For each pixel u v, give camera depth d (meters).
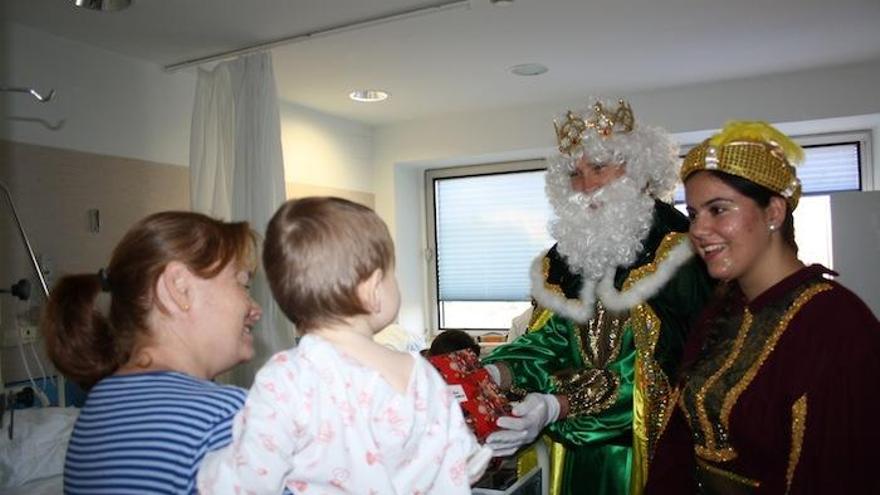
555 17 2.61
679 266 1.61
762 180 1.07
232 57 2.91
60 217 2.57
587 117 1.77
